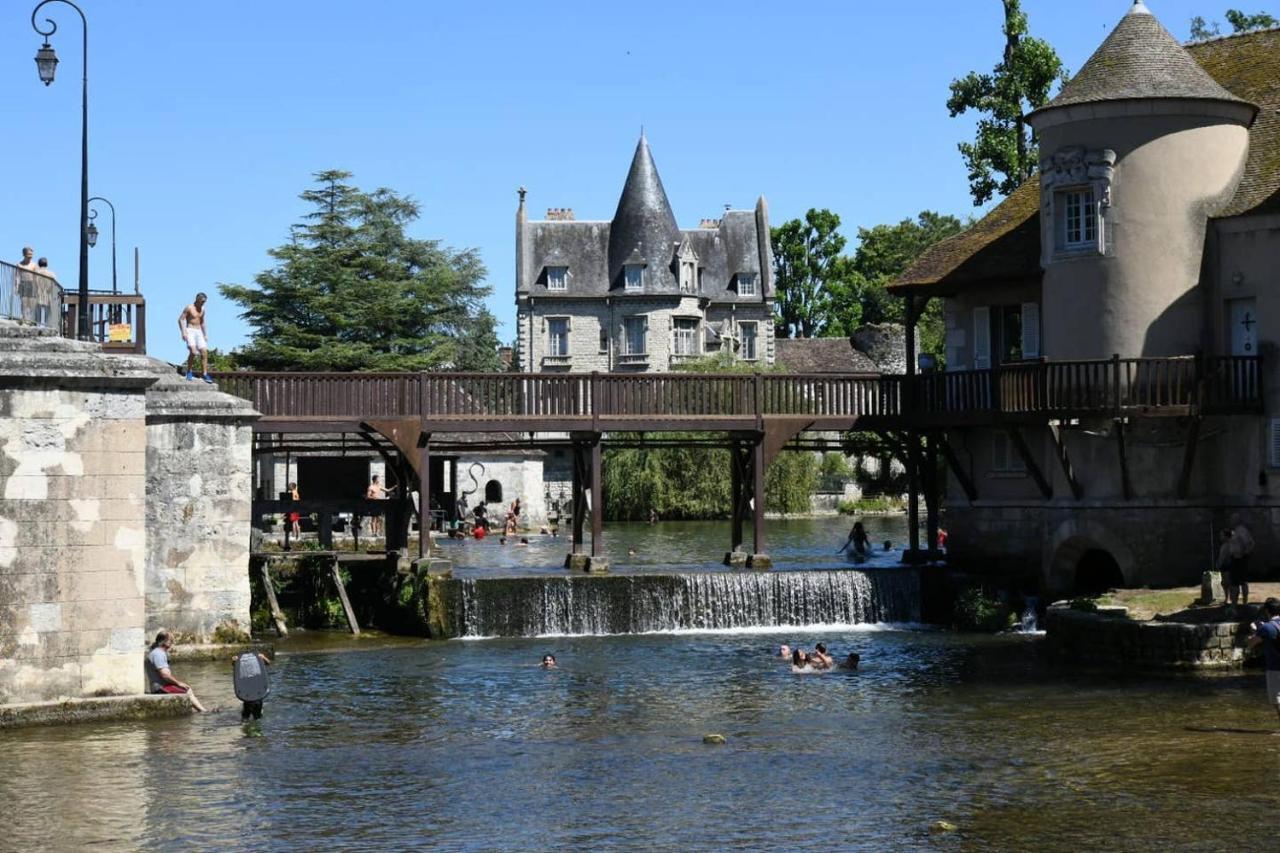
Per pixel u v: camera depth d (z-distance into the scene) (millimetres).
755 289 99625
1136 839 15914
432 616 32219
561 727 22156
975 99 52031
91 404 21328
